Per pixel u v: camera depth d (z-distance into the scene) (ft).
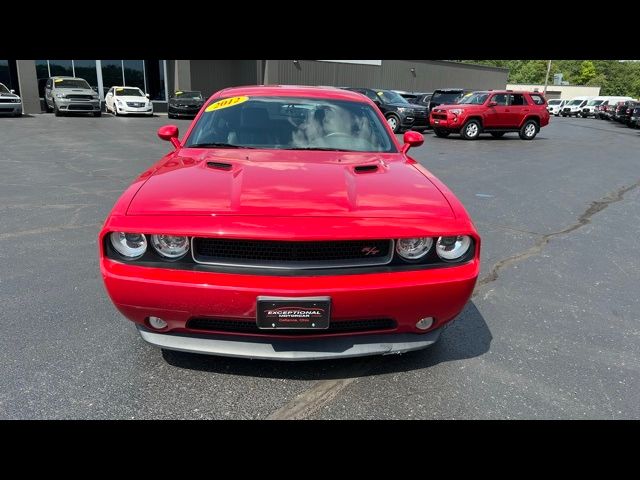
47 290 11.23
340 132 11.03
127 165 30.58
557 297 12.05
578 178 30.78
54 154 34.58
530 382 8.33
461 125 55.47
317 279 6.86
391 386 8.05
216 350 7.36
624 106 102.27
